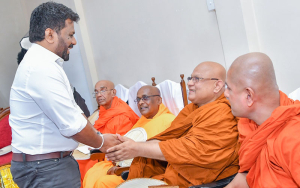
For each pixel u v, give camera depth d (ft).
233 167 6.33
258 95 4.46
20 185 5.86
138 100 10.42
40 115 5.59
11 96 5.80
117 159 6.28
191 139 6.18
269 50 9.02
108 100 12.13
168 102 11.03
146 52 13.29
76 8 15.64
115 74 15.14
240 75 4.54
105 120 11.39
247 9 9.00
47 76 5.37
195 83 6.97
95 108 16.20
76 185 6.04
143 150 6.25
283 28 8.52
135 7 13.33
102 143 6.03
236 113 4.74
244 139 4.80
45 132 5.61
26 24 19.43
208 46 10.89
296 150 3.83
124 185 5.86
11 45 18.44
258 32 9.16
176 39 11.92
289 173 3.97
